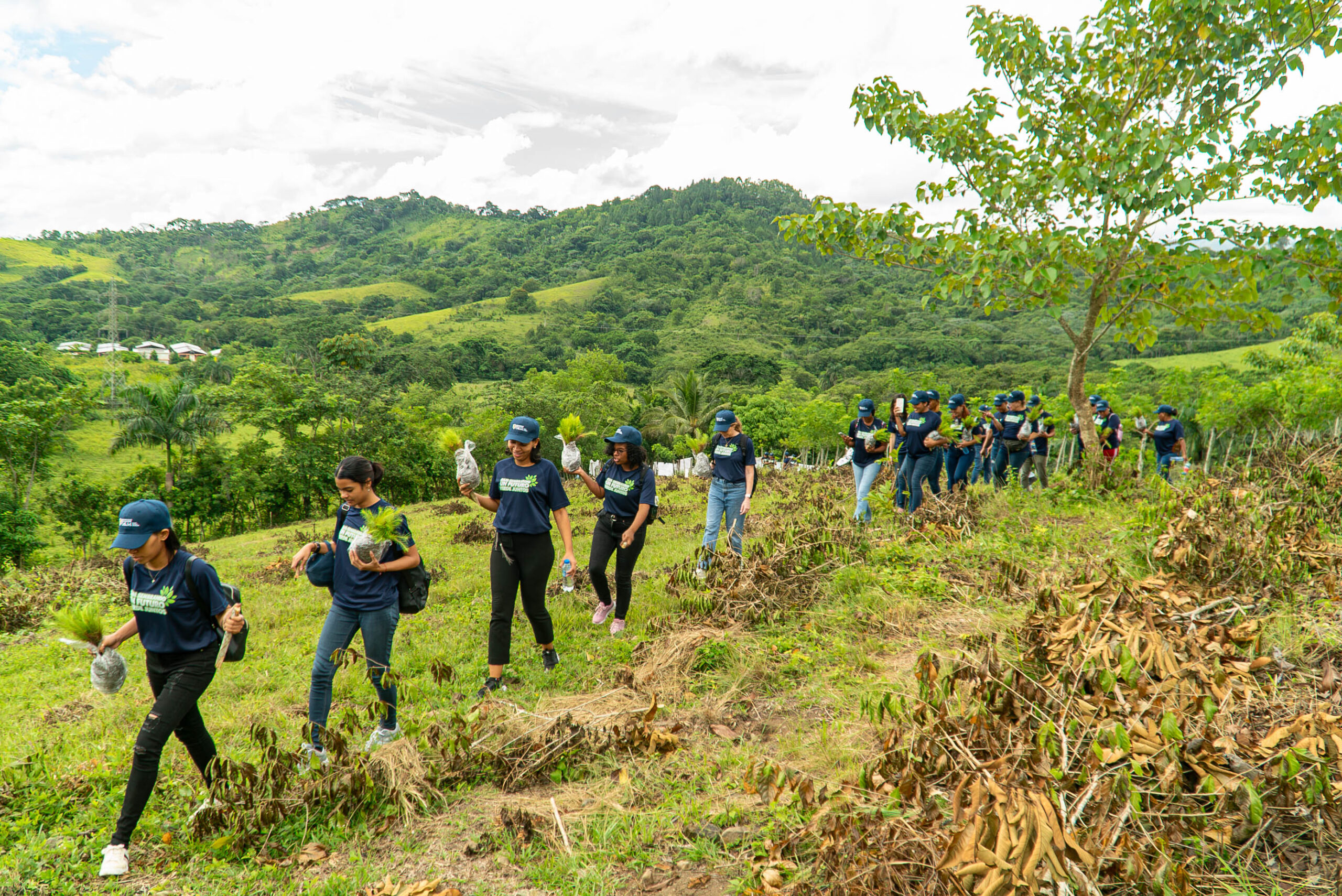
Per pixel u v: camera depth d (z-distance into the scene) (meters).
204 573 3.15
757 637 5.00
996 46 8.07
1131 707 2.83
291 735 4.21
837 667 4.43
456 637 5.78
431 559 9.98
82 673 6.32
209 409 37.03
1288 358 26.53
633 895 2.66
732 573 5.65
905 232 8.09
